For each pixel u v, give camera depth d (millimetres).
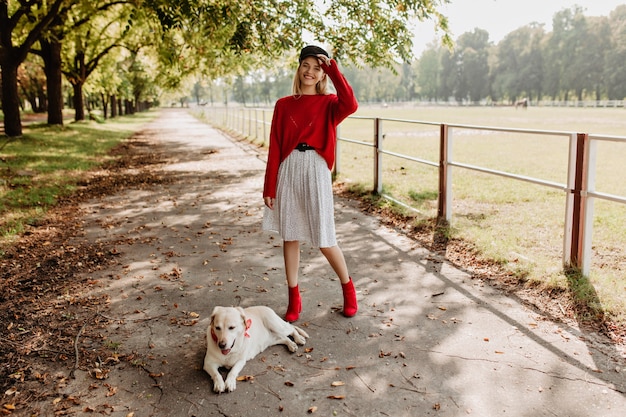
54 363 3166
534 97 111500
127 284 4508
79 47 23109
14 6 17484
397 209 6891
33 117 42406
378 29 10797
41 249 5543
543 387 2809
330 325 3654
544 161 12539
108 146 18172
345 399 2752
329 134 3486
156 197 8641
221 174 11391
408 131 25297
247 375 2992
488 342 3330
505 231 5949
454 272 4637
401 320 3699
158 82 24109
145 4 10148
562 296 3891
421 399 2736
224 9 9352
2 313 3871
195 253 5418
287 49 10523
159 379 2986
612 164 12383
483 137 21250
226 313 2885
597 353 3139
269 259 5199
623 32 93750
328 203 3543
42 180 9773
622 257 5062
